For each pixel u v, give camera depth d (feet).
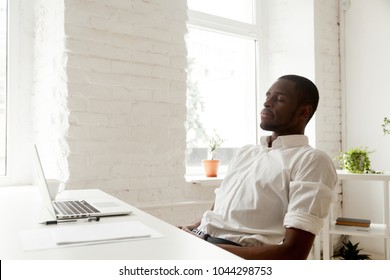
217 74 9.78
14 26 7.33
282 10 10.32
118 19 7.06
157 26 7.53
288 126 4.60
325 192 3.73
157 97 7.53
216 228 4.35
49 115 6.96
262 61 10.51
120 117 7.09
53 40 6.81
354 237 10.05
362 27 9.97
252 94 10.50
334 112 10.19
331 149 10.10
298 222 3.59
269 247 3.62
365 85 9.90
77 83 6.60
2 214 3.81
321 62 9.83
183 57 7.88
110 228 3.20
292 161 4.17
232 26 9.82
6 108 7.33
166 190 7.66
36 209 4.09
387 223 7.72
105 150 6.91
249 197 4.28
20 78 7.43
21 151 7.42
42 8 7.25
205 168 8.66
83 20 6.66
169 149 7.69
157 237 2.92
